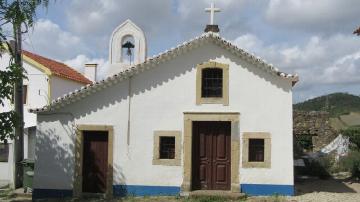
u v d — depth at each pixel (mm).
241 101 17188
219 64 17266
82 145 17656
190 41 17109
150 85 17547
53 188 17641
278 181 16906
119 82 17578
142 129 17469
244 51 16922
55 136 17719
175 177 17250
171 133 17344
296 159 23219
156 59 17312
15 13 15359
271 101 17109
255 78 17188
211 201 16188
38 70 25422
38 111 17703
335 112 46375
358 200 15984
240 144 17109
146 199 16734
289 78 16875
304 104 56531
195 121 17391
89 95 17625
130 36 21422
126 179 17391
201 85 17375
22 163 19109
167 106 17453
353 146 26156
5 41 16344
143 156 17422
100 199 17031
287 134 17000
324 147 27281
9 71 15312
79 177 17531
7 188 20250
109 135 17531
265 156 16984
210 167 17453
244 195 16609
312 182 20500
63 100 17531
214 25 18359
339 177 22188
